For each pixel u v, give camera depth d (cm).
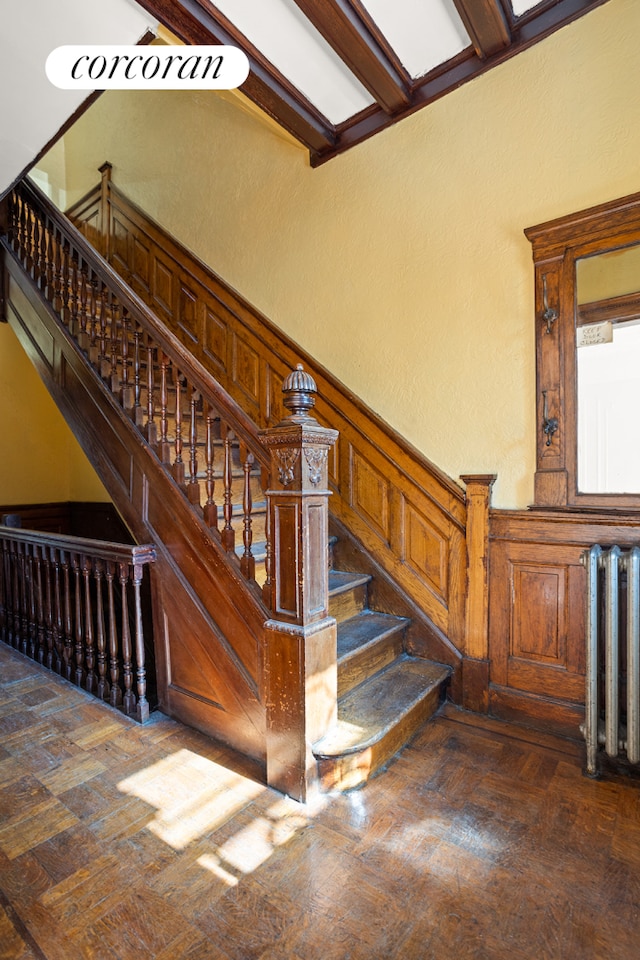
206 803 167
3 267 354
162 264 382
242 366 327
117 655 250
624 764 189
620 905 128
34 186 332
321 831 154
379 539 263
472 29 207
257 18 196
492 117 225
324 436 171
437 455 248
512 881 135
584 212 200
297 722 167
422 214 248
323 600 177
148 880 136
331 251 283
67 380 292
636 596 179
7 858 143
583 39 202
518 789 175
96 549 239
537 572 216
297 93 242
